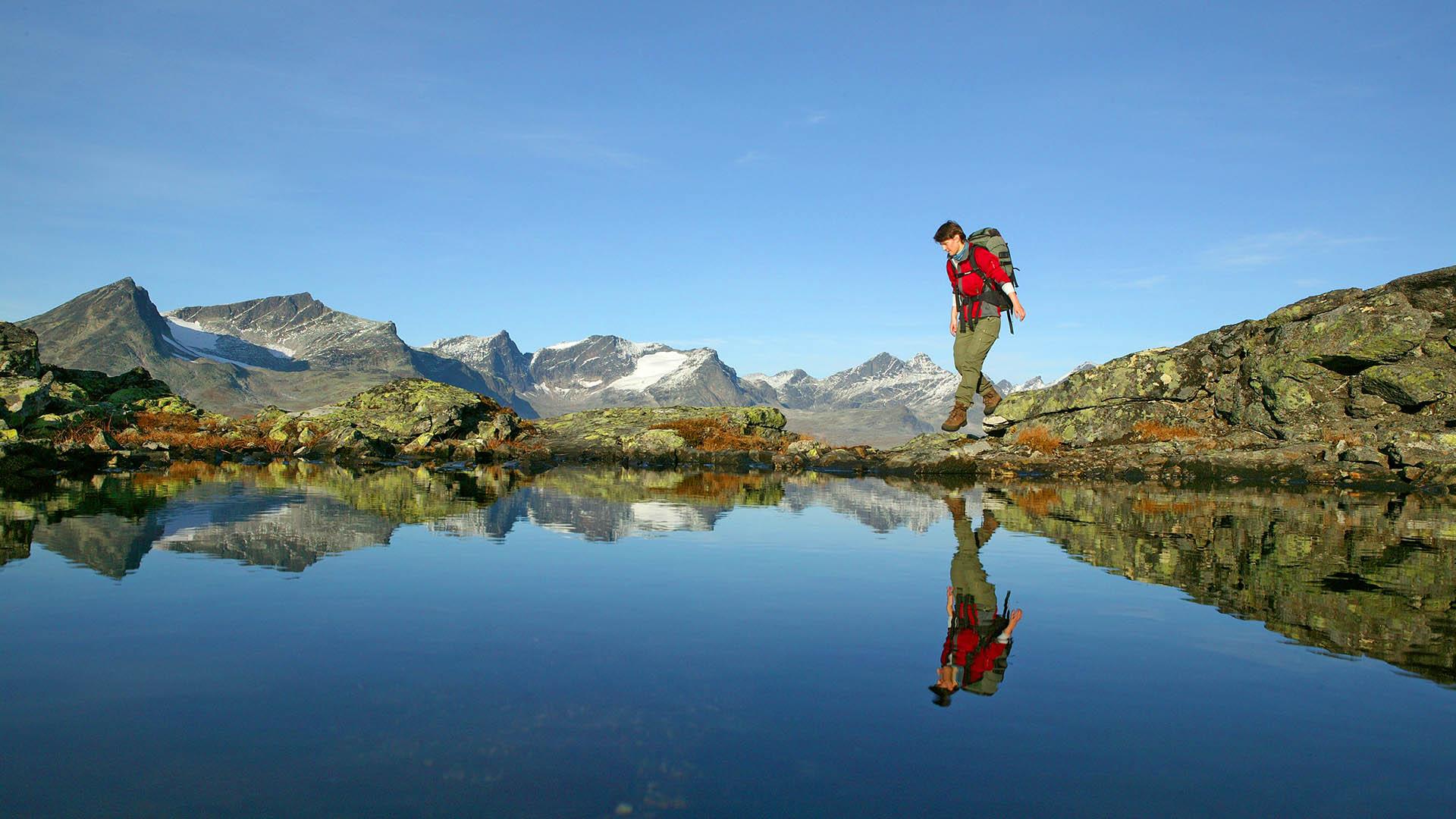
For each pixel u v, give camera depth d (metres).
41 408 22.55
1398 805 2.61
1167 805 2.60
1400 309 21.00
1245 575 6.51
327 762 2.84
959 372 8.41
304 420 30.20
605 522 9.86
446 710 3.33
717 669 3.90
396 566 6.53
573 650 4.20
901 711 3.38
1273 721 3.30
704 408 36.59
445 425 31.16
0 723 3.14
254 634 4.41
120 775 2.72
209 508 10.55
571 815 2.46
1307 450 19.62
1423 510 12.93
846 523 10.11
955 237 8.29
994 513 11.57
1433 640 4.50
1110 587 5.95
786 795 2.63
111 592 5.43
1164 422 24.23
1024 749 3.02
